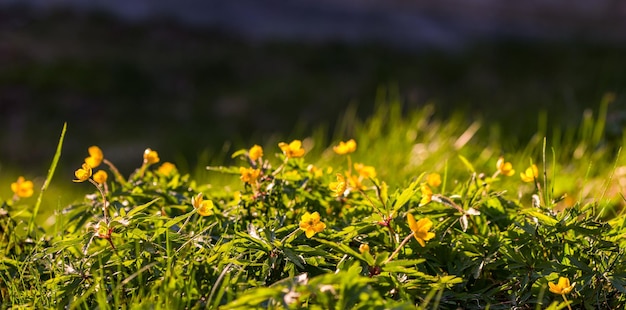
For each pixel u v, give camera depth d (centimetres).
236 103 1098
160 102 1107
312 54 1311
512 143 482
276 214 257
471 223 251
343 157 426
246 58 1292
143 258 218
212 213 229
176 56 1277
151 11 1493
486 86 1081
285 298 177
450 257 232
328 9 1666
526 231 220
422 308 186
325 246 220
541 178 370
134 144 906
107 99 1091
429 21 1656
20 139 940
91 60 1207
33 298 221
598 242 222
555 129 470
